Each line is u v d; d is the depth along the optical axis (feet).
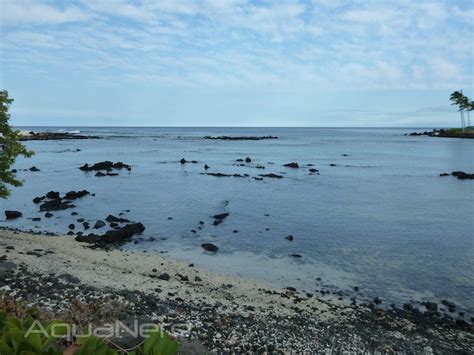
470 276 52.06
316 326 35.81
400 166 187.01
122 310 30.30
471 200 105.09
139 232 71.36
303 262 57.06
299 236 70.38
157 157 225.15
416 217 85.40
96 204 95.76
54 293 34.53
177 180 136.98
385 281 50.21
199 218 82.74
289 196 108.58
